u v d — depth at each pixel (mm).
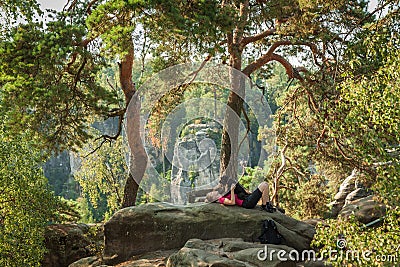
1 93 11531
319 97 15227
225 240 9398
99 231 14641
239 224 9773
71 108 12844
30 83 10453
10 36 11273
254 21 13750
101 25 10703
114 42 10414
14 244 11117
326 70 13953
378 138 6320
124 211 10258
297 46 16406
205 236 9805
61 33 10727
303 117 19969
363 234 6156
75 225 14719
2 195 11242
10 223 11055
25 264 11484
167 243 9914
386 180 6207
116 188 29672
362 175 13250
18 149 11688
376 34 7398
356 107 6477
